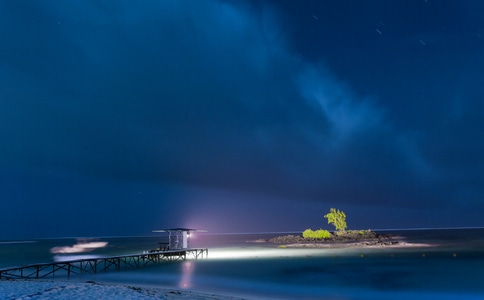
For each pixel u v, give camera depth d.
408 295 26.66
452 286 30.33
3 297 15.44
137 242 144.88
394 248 68.25
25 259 62.53
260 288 28.59
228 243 100.88
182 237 55.69
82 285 20.00
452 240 97.00
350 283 31.47
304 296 25.55
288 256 54.22
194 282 31.31
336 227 95.19
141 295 16.67
